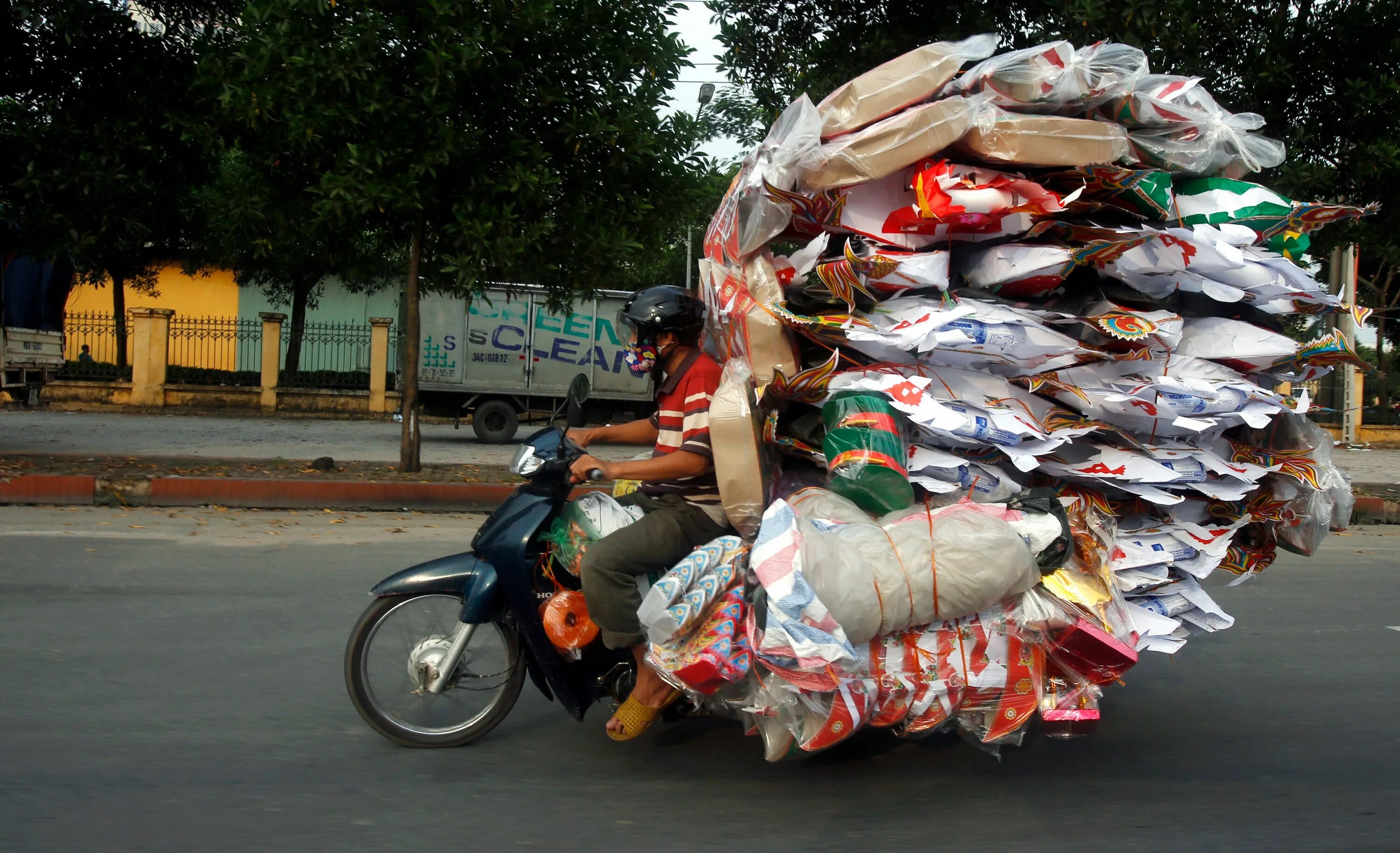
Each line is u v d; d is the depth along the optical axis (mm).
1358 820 3506
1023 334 3572
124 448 13797
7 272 16812
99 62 11094
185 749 3893
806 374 3490
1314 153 10344
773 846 3223
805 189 3674
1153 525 3844
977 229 3650
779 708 3393
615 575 3512
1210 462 3762
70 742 3912
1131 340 3658
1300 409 3871
